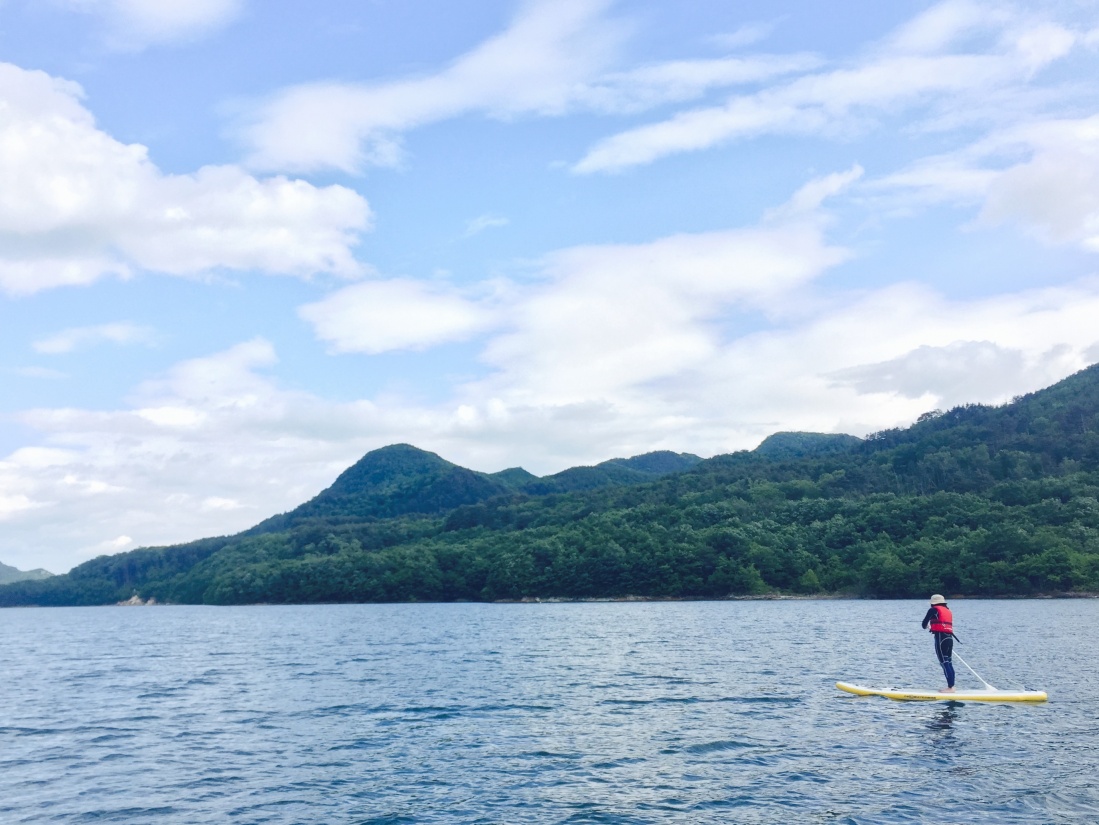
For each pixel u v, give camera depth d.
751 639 71.81
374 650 68.19
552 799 21.17
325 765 25.52
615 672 48.19
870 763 24.17
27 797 22.50
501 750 27.05
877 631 77.94
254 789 22.86
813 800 20.56
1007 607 122.50
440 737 29.41
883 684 40.47
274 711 36.44
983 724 29.55
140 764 26.31
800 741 27.39
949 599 159.88
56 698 43.06
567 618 120.44
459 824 19.30
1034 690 36.88
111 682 50.34
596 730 30.08
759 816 19.42
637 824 19.05
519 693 40.03
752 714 32.62
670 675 46.12
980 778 22.22
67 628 141.25
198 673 54.09
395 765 25.27
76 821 20.27
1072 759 24.11
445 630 96.06
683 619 110.44
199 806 21.31
